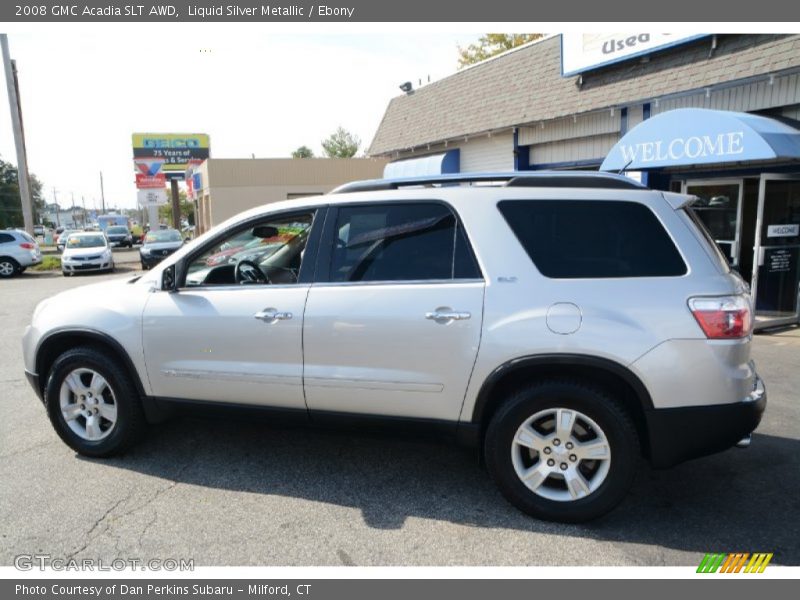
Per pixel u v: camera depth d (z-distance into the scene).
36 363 4.22
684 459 3.17
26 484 3.79
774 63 7.34
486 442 3.35
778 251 8.23
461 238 3.43
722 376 3.06
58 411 4.19
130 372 4.00
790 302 8.46
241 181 26.22
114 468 4.03
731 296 3.12
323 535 3.21
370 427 3.60
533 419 3.27
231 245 4.03
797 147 6.65
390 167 15.23
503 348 3.21
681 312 3.08
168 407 3.98
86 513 3.43
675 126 7.29
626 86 9.41
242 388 3.76
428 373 3.37
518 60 12.38
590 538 3.16
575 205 3.37
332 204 3.72
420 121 14.85
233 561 2.99
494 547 3.09
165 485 3.79
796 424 4.70
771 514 3.39
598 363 3.11
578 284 3.21
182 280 3.90
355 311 3.47
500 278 3.30
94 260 20.75
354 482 3.82
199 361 3.81
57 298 4.36
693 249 3.22
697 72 8.37
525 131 11.58
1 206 63.44
